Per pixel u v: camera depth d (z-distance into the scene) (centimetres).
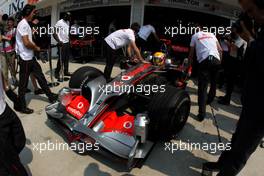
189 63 435
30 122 399
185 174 300
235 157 230
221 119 443
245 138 220
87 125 306
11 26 563
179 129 366
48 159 313
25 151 326
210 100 488
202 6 820
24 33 388
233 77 482
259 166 322
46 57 827
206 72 400
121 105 364
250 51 210
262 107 205
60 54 592
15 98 414
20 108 424
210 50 391
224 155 283
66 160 312
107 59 516
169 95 321
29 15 396
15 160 228
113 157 289
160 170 304
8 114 226
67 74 642
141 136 278
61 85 577
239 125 229
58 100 359
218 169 287
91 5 909
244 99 219
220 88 606
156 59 426
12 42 538
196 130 401
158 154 335
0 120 218
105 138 289
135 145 277
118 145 283
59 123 341
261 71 199
